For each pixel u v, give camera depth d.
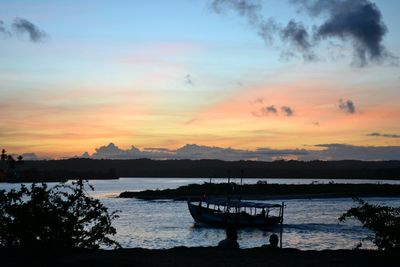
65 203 15.12
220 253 14.58
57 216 14.83
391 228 13.88
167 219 80.56
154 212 97.31
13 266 12.55
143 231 63.34
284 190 182.12
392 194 177.62
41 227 14.68
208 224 68.06
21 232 14.64
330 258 13.69
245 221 65.62
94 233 15.55
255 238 56.88
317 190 184.88
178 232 63.09
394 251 13.74
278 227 65.69
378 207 14.45
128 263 12.69
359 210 14.58
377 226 14.08
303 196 164.00
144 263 12.80
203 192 167.00
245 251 15.06
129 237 57.00
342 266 12.56
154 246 49.62
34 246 14.52
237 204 68.19
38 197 14.95
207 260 13.31
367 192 182.12
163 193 167.38
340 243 48.25
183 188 179.75
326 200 149.88
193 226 69.81
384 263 12.95
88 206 15.46
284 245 47.34
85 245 15.41
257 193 172.50
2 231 14.77
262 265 12.62
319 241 50.34
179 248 15.63
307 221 75.06
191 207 71.50
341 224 68.19
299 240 51.75
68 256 14.06
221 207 122.38
